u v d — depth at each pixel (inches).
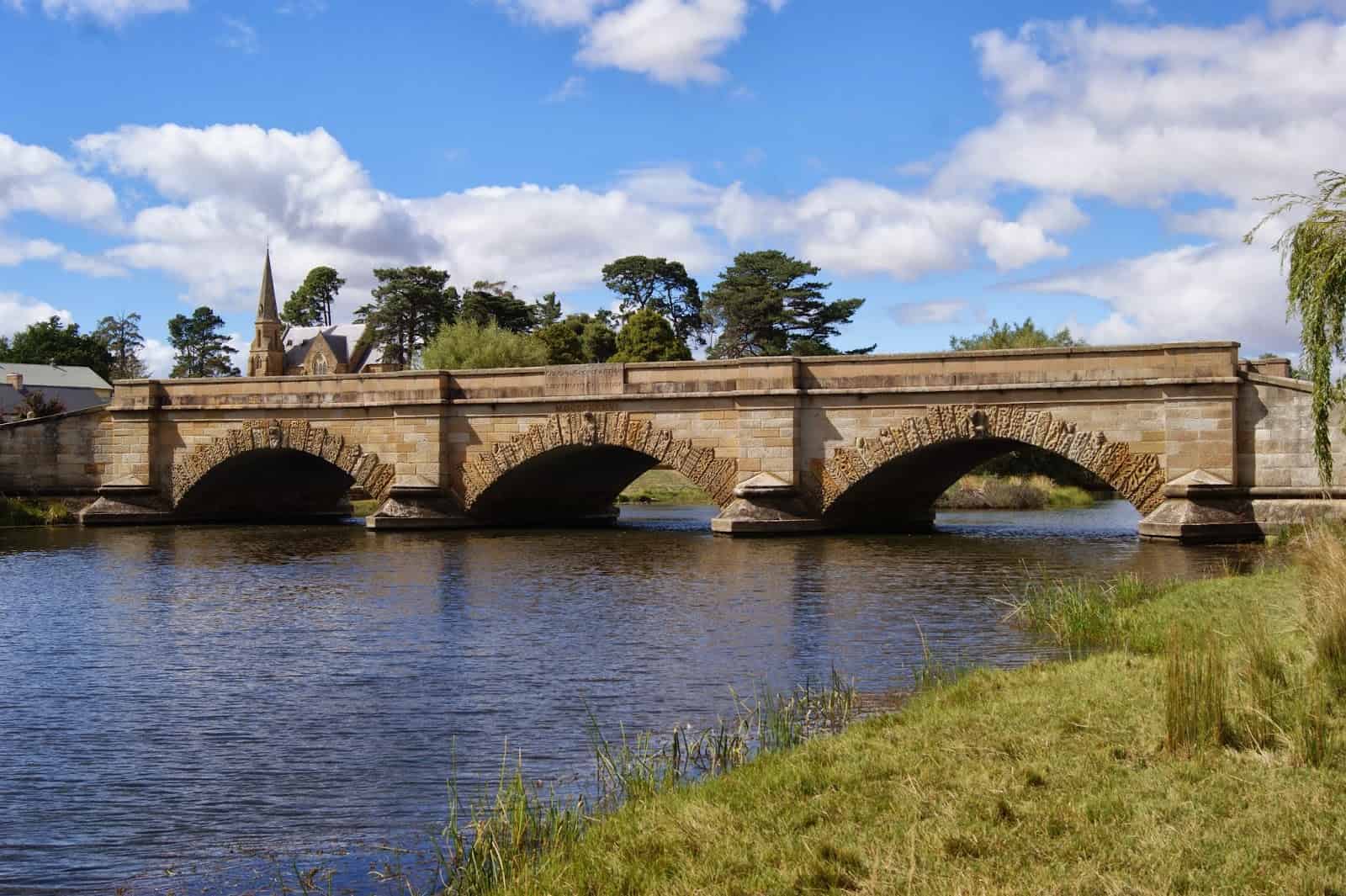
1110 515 2388.0
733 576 1251.2
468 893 374.6
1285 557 1261.1
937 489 1972.2
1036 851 337.4
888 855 339.0
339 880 407.8
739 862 344.8
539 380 1932.8
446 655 829.2
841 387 1729.8
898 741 471.8
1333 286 877.8
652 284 5216.5
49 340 5561.0
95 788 524.4
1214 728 430.9
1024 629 856.9
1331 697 467.8
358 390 2043.6
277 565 1443.2
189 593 1178.6
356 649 858.8
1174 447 1533.0
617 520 2367.1
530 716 641.0
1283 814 353.7
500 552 1584.6
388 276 5064.0
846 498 1779.0
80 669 797.2
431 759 560.1
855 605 1017.5
